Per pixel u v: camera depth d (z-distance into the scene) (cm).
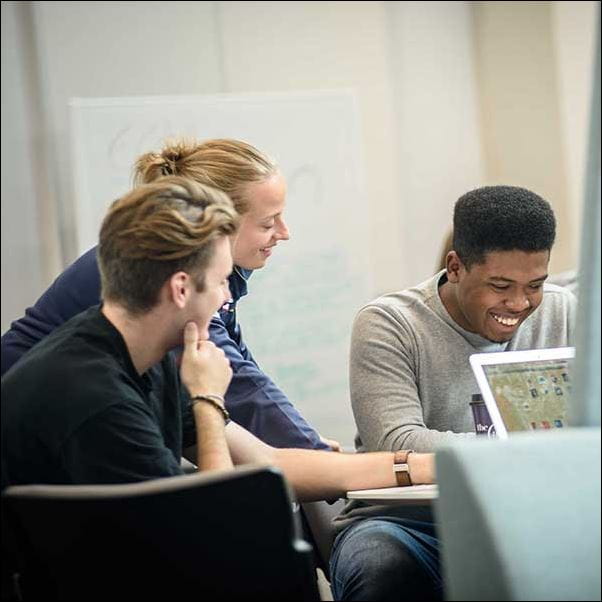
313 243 937
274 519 283
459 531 291
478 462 290
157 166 436
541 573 287
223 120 921
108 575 293
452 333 455
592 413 318
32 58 925
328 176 941
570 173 968
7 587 330
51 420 328
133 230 340
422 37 1001
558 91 970
